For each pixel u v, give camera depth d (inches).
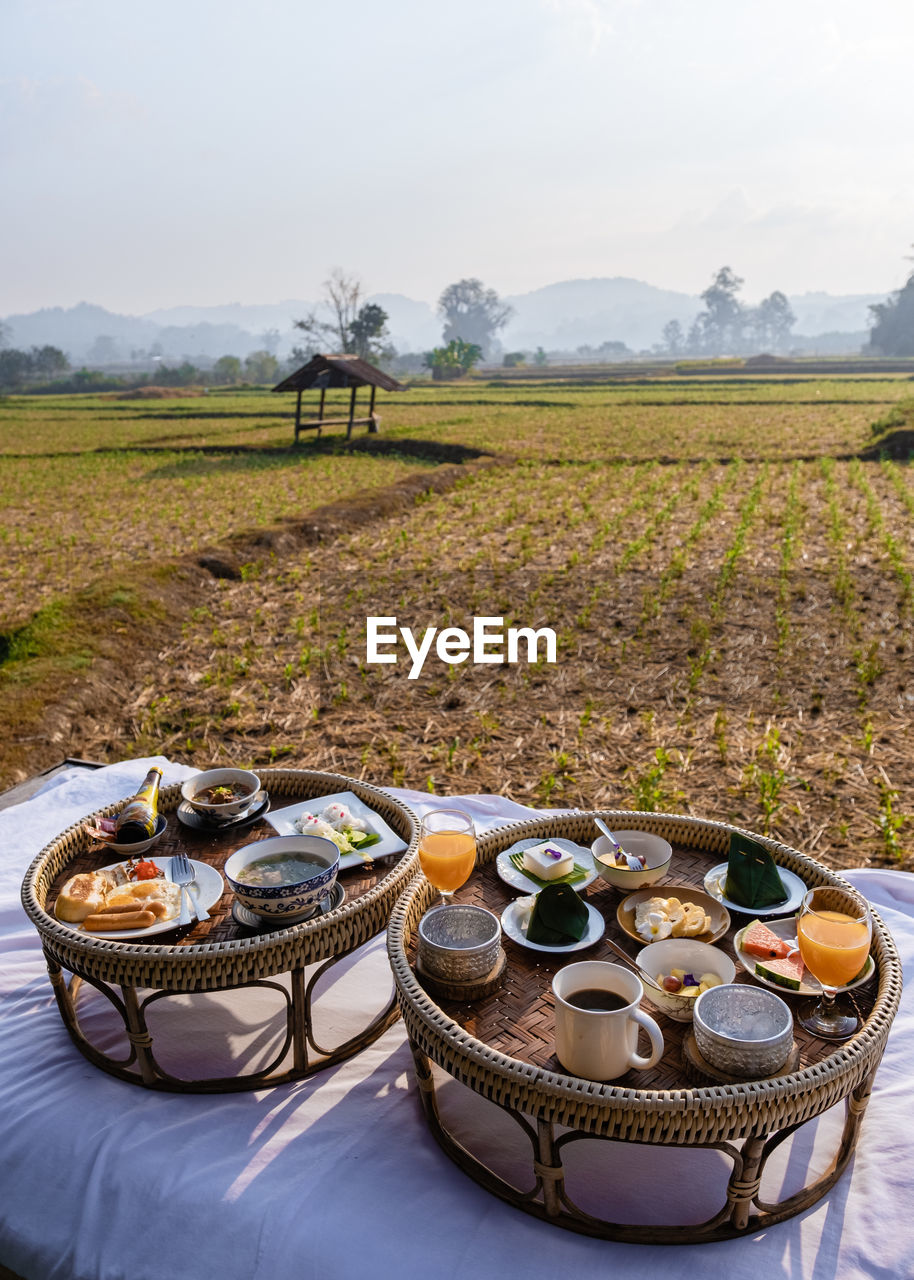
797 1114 79.2
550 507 685.9
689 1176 94.3
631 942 105.4
